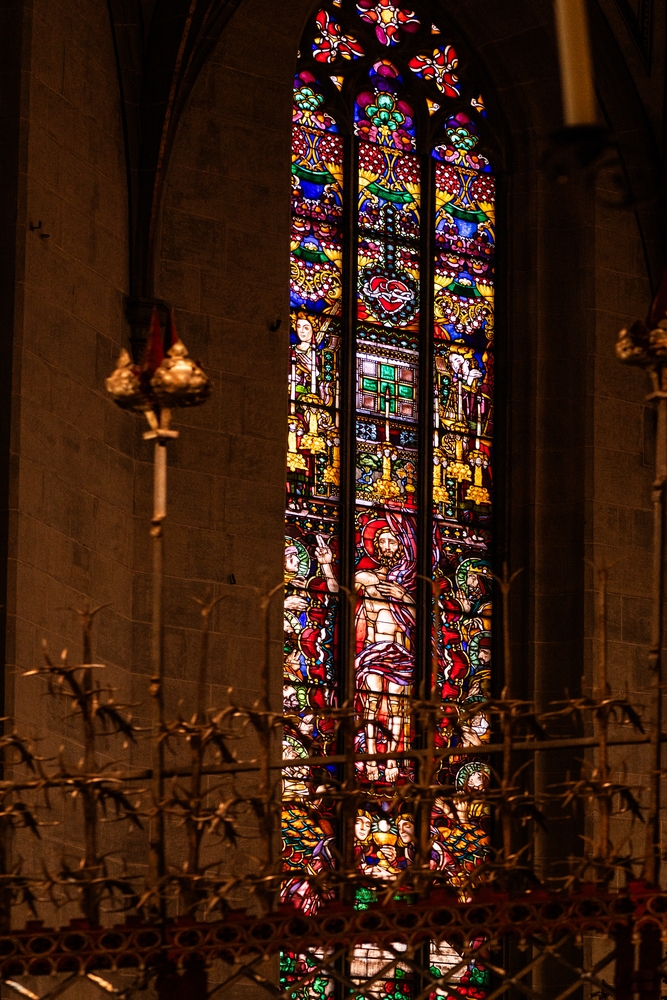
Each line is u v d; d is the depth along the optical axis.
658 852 13.98
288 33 27.83
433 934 13.81
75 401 24.27
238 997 24.16
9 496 22.86
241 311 26.59
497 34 29.41
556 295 28.73
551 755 26.59
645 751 26.34
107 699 23.89
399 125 29.08
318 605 26.83
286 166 27.45
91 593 24.06
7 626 22.42
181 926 13.78
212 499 25.78
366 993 14.76
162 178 26.00
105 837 23.17
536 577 27.66
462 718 14.68
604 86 28.78
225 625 25.44
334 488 27.39
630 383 28.39
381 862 26.05
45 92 24.44
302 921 13.83
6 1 24.39
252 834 24.22
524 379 28.53
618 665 27.05
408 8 29.48
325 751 26.22
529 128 29.30
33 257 23.81
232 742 24.55
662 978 14.99
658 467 14.40
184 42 26.22
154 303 25.62
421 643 27.36
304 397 27.48
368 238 28.48
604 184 28.73
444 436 28.28
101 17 25.78
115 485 24.84
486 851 26.66
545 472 28.11
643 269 28.89
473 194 29.28
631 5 28.75
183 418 25.81
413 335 28.48
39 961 13.66
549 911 13.90
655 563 14.24
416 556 27.70
